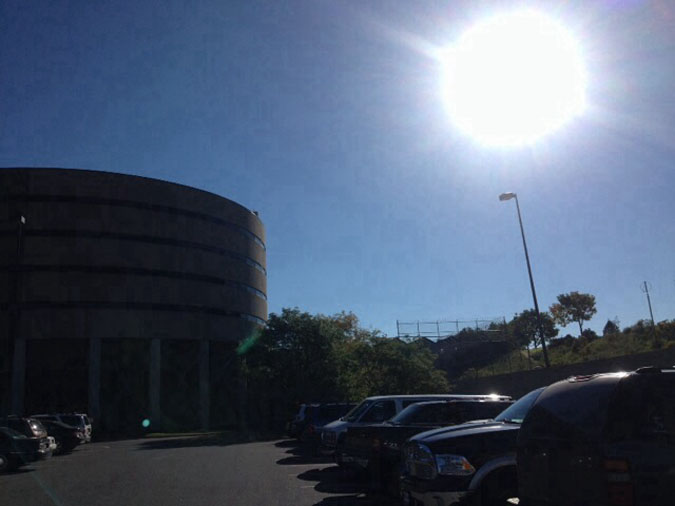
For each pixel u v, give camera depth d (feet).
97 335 140.05
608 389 18.44
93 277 142.00
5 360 133.28
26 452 58.18
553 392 20.65
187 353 163.53
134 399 151.02
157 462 63.31
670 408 17.92
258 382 126.00
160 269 152.25
